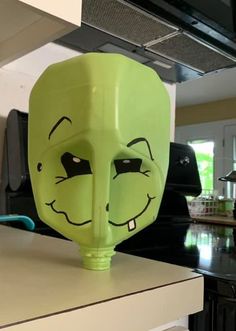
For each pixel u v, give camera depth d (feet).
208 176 11.85
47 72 1.50
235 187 10.93
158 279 1.40
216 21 3.19
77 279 1.35
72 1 1.92
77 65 1.38
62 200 1.52
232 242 3.11
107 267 1.53
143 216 1.57
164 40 3.58
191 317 1.60
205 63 4.23
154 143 1.52
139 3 2.87
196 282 1.46
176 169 4.06
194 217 5.64
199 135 12.23
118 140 1.35
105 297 1.15
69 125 1.40
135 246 2.73
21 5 1.78
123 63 1.37
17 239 2.26
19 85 3.37
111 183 1.51
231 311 1.62
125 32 3.42
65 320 1.01
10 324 0.90
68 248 1.96
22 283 1.28
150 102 1.49
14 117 2.98
